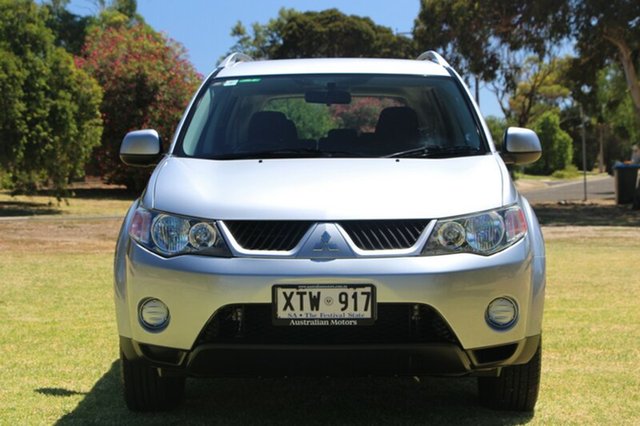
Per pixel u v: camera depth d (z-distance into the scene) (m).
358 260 3.37
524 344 3.58
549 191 41.31
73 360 5.20
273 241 3.46
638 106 25.59
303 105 4.68
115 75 28.59
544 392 4.39
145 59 28.81
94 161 29.73
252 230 3.49
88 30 46.97
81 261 10.83
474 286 3.42
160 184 3.87
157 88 28.97
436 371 3.44
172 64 29.45
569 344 5.61
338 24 64.25
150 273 3.52
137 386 3.91
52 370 4.94
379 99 4.74
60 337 5.91
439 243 3.45
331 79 4.86
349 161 4.04
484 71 29.59
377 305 3.35
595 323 6.38
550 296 7.80
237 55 5.56
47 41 21.55
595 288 8.32
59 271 9.76
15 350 5.48
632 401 4.21
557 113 81.62
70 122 21.78
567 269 9.87
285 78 4.88
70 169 23.20
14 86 20.25
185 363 3.49
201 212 3.55
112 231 15.52
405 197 3.57
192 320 3.42
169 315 3.47
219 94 4.79
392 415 4.00
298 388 4.55
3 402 4.23
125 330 3.65
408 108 4.51
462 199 3.60
